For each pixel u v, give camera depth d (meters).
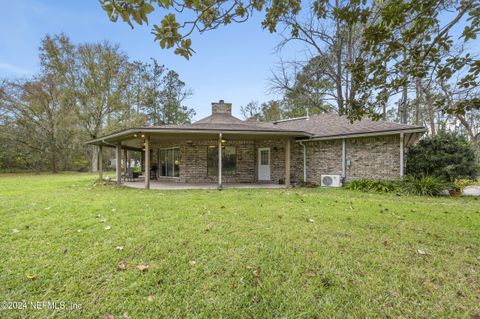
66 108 19.47
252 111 31.33
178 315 1.77
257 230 3.52
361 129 9.37
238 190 8.23
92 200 5.88
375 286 2.13
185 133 8.34
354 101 3.74
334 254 2.74
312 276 2.28
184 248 2.86
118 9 1.72
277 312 1.81
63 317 1.74
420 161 8.56
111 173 19.86
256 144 11.82
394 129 8.27
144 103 25.33
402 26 2.82
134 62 24.16
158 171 13.37
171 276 2.25
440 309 1.85
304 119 13.13
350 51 11.61
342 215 4.43
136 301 1.91
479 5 2.30
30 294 1.98
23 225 3.67
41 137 19.11
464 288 2.12
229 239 3.15
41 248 2.82
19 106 18.02
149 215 4.34
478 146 14.73
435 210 4.96
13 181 11.63
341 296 1.99
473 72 2.76
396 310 1.84
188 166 11.30
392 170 8.58
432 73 3.07
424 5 2.51
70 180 12.35
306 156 10.66
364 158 9.17
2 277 2.20
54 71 19.11
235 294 2.01
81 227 3.60
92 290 2.04
